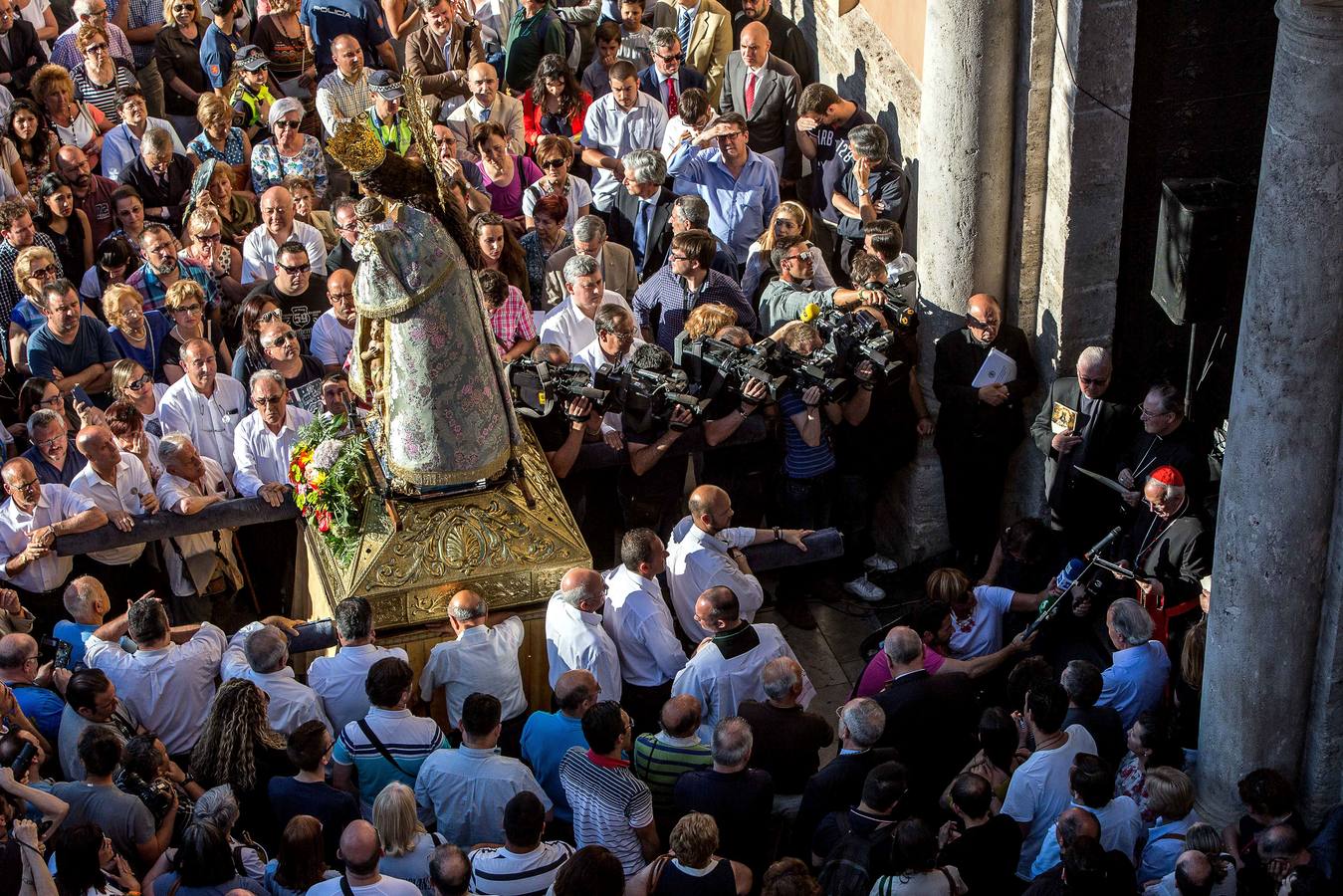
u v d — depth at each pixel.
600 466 9.58
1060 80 9.25
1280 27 6.96
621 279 11.20
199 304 10.53
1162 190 9.27
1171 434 9.30
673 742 7.57
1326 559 7.69
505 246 10.65
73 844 6.66
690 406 9.19
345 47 13.18
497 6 14.80
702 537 8.74
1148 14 8.98
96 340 10.54
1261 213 7.23
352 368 8.65
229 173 12.24
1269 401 7.40
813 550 9.20
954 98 9.55
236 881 6.73
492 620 8.54
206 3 14.50
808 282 10.66
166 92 14.34
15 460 8.96
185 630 8.48
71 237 12.02
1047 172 9.60
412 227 7.94
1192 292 9.09
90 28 13.40
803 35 14.35
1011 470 10.48
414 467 8.42
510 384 9.13
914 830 6.70
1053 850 7.38
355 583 8.38
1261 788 7.48
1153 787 7.38
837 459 10.40
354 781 7.75
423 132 7.72
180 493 9.25
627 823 7.23
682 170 12.03
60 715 8.09
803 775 7.86
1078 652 8.99
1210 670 8.14
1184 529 8.96
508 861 6.87
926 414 10.44
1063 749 7.55
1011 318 10.16
